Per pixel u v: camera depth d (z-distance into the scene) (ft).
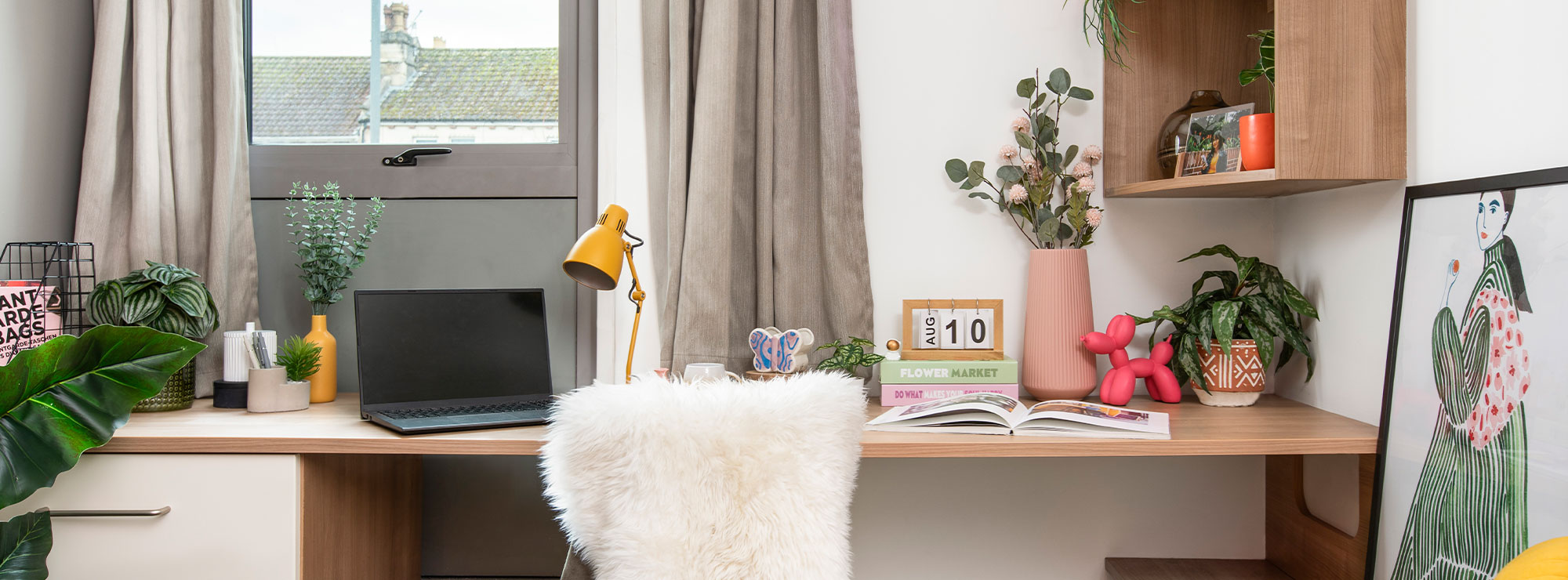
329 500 4.28
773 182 5.36
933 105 5.62
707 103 5.15
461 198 5.74
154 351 3.97
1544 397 3.25
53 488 3.89
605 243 4.61
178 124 5.30
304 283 5.75
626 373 5.07
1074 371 5.11
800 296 5.38
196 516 3.92
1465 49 3.90
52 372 3.73
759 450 3.31
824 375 3.68
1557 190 3.24
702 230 5.11
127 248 5.25
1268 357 4.86
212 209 5.32
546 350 5.27
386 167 5.73
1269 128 4.48
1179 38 5.48
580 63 5.73
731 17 5.18
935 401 4.96
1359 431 4.33
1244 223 5.60
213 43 5.39
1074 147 5.39
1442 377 3.84
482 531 5.72
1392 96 4.32
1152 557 5.65
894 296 5.64
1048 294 5.16
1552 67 3.38
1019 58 5.61
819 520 3.38
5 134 4.89
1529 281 3.35
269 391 4.74
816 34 5.41
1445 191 3.91
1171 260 5.60
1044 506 5.65
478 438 4.03
